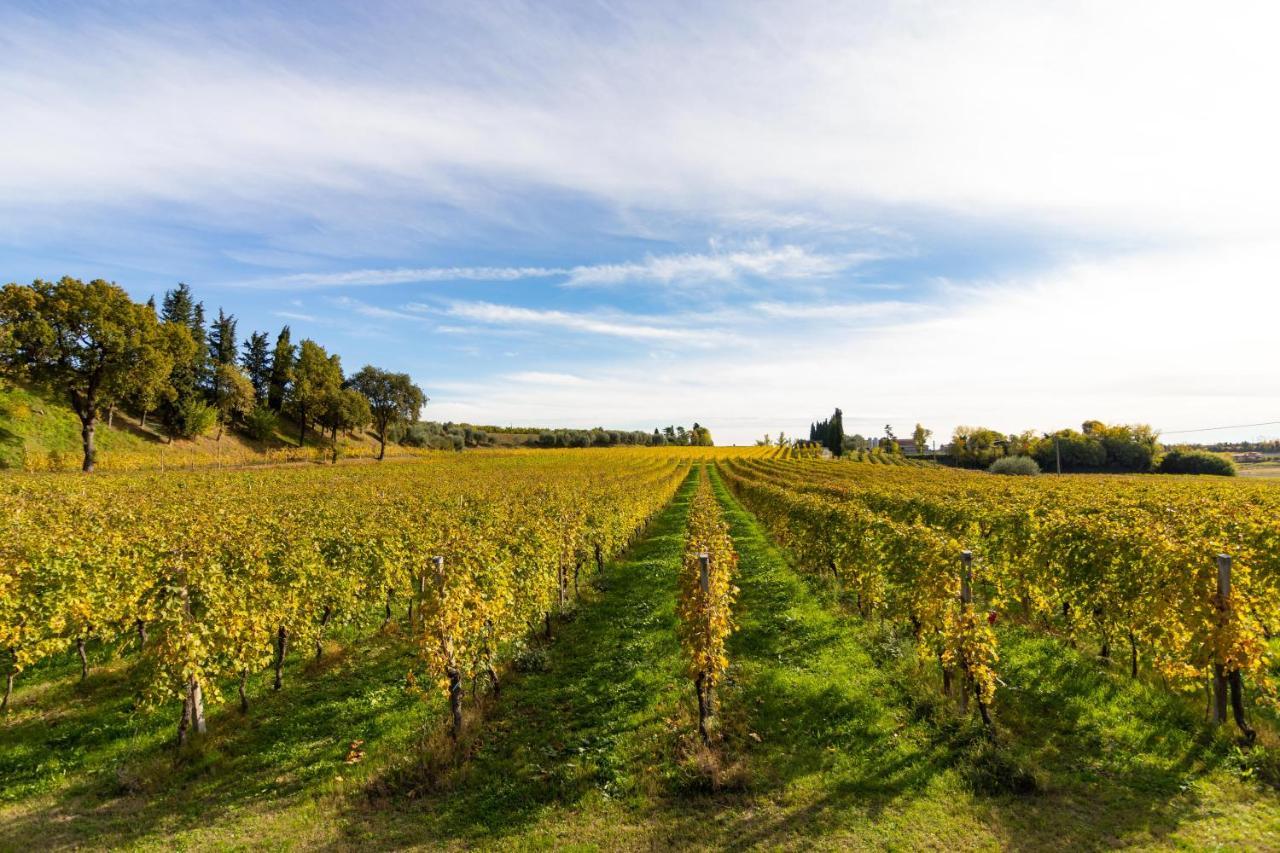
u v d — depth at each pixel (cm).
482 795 698
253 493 2786
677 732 810
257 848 609
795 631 1245
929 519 1934
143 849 609
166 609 812
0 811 678
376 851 601
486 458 8631
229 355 8219
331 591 1170
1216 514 1280
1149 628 838
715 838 600
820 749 768
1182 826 582
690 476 7712
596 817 643
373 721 891
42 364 4019
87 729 872
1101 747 736
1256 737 722
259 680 1066
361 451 8275
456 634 845
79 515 1661
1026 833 586
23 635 926
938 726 805
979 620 815
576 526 1602
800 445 13188
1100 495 2334
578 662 1124
